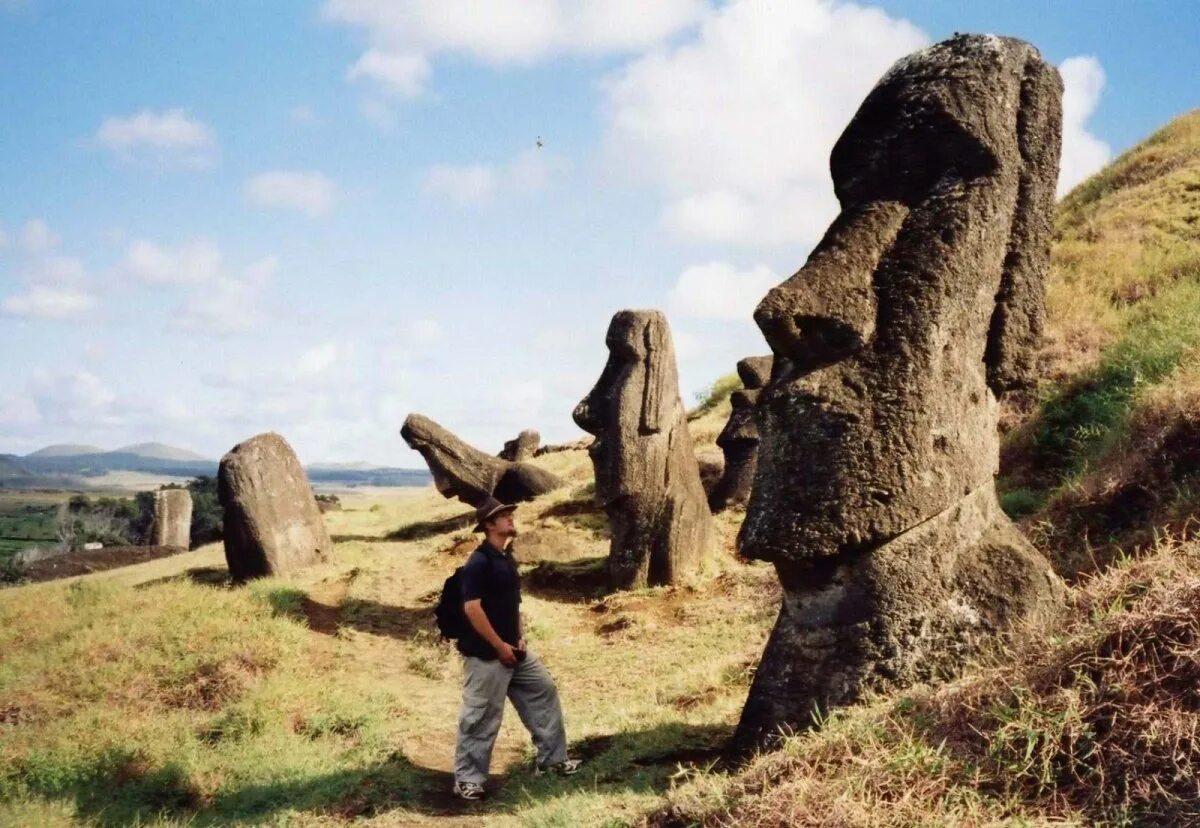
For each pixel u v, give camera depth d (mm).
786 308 5363
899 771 4227
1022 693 4418
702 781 4836
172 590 12820
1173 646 4262
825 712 5262
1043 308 6047
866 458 5332
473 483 18312
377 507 23078
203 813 6578
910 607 5305
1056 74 6070
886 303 5504
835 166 5945
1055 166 6051
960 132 5582
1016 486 11156
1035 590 5398
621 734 6793
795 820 4055
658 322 13414
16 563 31688
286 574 14273
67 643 10633
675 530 12969
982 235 5594
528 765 6645
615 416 13164
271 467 14766
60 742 7785
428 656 10594
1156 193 19484
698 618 11258
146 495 49625
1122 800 3881
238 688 9266
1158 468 8180
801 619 5496
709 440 20594
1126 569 5258
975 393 5711
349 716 8195
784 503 5430
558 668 9984
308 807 6266
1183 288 13719
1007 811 3951
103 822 6445
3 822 6199
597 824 4832
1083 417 11531
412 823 5832
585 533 15391
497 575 6367
